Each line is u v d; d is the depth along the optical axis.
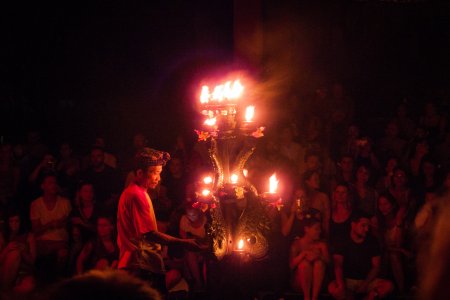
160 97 10.34
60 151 8.18
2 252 6.76
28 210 7.72
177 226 7.05
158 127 10.28
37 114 10.12
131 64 10.55
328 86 9.67
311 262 6.83
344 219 7.08
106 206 7.25
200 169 7.81
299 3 10.05
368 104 10.05
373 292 6.79
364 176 7.66
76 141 10.16
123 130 10.26
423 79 10.05
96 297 1.08
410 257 7.05
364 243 6.93
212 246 5.12
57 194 7.27
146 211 5.36
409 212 7.25
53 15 10.28
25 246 6.86
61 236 7.16
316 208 7.30
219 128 5.07
